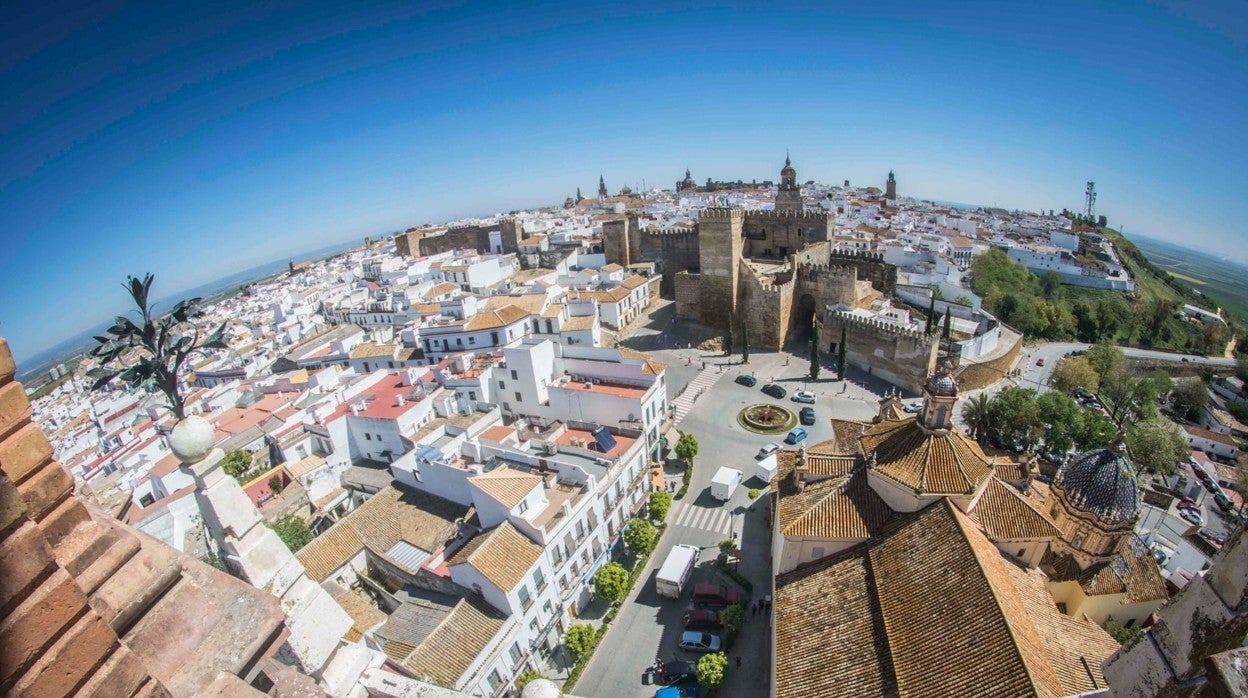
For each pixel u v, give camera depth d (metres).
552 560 43.75
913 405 75.81
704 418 77.00
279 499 55.66
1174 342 129.62
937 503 34.50
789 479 45.28
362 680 15.64
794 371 89.00
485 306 97.00
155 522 43.91
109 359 12.03
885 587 32.19
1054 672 25.06
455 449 55.75
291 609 14.66
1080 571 35.50
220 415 75.12
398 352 90.44
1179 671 12.95
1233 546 12.11
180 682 8.78
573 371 68.81
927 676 26.59
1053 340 120.44
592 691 41.06
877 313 92.62
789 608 35.16
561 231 174.12
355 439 62.72
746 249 119.31
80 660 6.73
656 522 56.56
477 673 36.50
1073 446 59.81
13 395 6.88
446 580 42.59
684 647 43.28
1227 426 85.25
